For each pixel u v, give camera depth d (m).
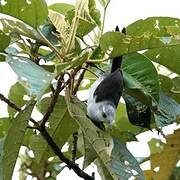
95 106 5.09
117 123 6.91
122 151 5.33
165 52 5.62
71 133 6.08
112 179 5.60
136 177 5.21
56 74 4.51
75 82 5.71
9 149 5.21
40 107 5.93
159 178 6.69
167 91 5.99
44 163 7.00
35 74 4.49
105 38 5.00
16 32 5.44
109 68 5.57
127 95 5.70
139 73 5.45
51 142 5.42
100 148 5.08
